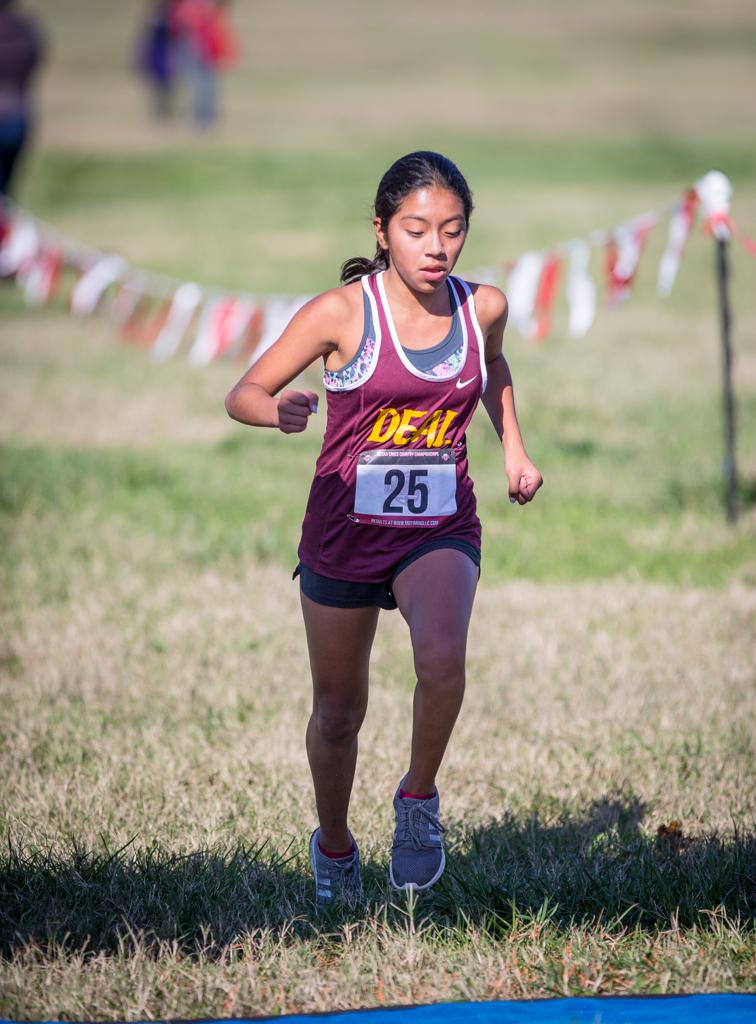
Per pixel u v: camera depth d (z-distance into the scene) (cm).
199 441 3662
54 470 3303
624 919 1384
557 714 1978
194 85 11269
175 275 5725
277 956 1312
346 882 1418
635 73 14212
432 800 1315
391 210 1261
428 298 1300
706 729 1925
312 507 1332
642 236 2664
